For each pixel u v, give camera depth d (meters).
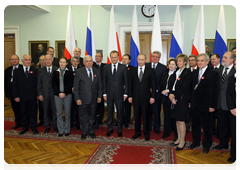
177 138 2.96
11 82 3.67
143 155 2.53
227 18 5.42
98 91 3.16
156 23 4.61
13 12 6.27
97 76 3.11
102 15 5.91
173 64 2.81
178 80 2.59
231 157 2.35
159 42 4.58
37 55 6.23
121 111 3.22
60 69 3.17
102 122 4.07
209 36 5.51
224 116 2.62
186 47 5.64
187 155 2.53
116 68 3.20
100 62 3.85
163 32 5.80
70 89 3.15
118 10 5.81
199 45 4.51
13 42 6.44
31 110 3.39
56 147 2.81
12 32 6.29
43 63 3.87
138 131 3.17
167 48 5.94
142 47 6.00
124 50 5.93
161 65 3.38
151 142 2.98
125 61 3.74
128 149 2.72
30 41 6.21
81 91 3.03
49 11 6.11
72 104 3.63
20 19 6.26
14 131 3.53
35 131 3.40
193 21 5.55
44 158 2.47
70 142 3.00
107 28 5.91
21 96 3.31
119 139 3.11
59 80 3.16
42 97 3.33
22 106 3.39
